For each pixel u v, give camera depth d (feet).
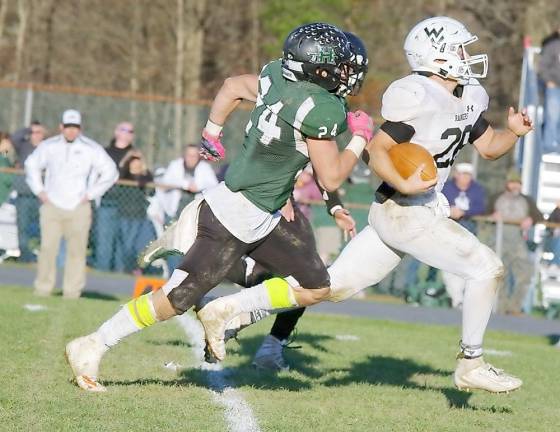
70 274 78.89
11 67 182.29
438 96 41.29
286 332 50.90
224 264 39.81
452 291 93.91
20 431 34.17
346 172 38.81
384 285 99.04
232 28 176.65
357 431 37.73
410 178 39.73
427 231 42.01
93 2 177.78
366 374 52.11
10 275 93.25
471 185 92.89
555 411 45.55
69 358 41.14
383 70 164.55
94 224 95.14
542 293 95.55
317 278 40.75
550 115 109.09
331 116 37.58
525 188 108.99
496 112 170.91
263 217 39.63
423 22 42.57
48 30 177.37
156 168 113.91
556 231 94.99
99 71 178.09
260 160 38.88
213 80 176.04
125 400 39.83
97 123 126.52
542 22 169.48
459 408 44.34
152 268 96.32
